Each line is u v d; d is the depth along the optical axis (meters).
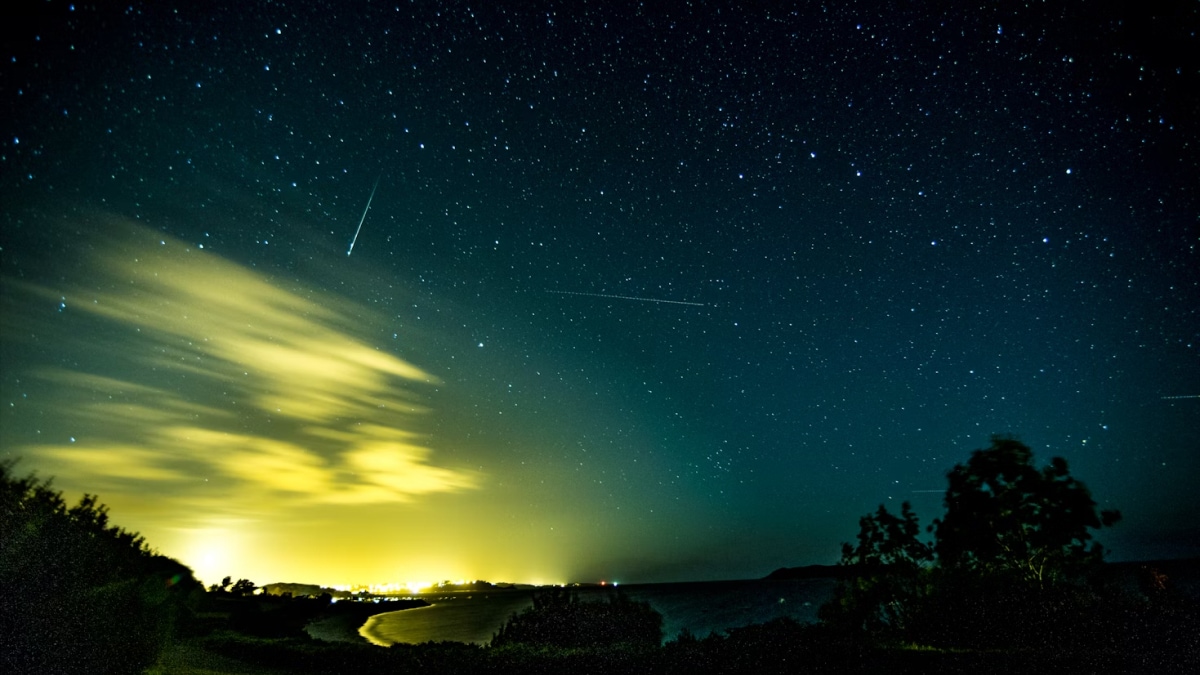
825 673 8.81
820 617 12.32
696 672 9.30
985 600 10.70
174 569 14.45
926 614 10.91
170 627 9.41
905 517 12.12
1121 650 8.88
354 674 10.55
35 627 6.01
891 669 8.62
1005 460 11.52
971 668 8.29
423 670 10.26
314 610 33.38
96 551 7.43
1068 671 8.07
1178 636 9.04
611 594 15.84
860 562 12.11
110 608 7.07
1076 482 11.20
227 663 10.95
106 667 6.86
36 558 6.39
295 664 11.34
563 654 10.59
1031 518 11.23
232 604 25.80
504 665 10.09
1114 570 10.89
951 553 11.67
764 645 10.55
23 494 7.38
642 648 11.02
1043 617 10.09
